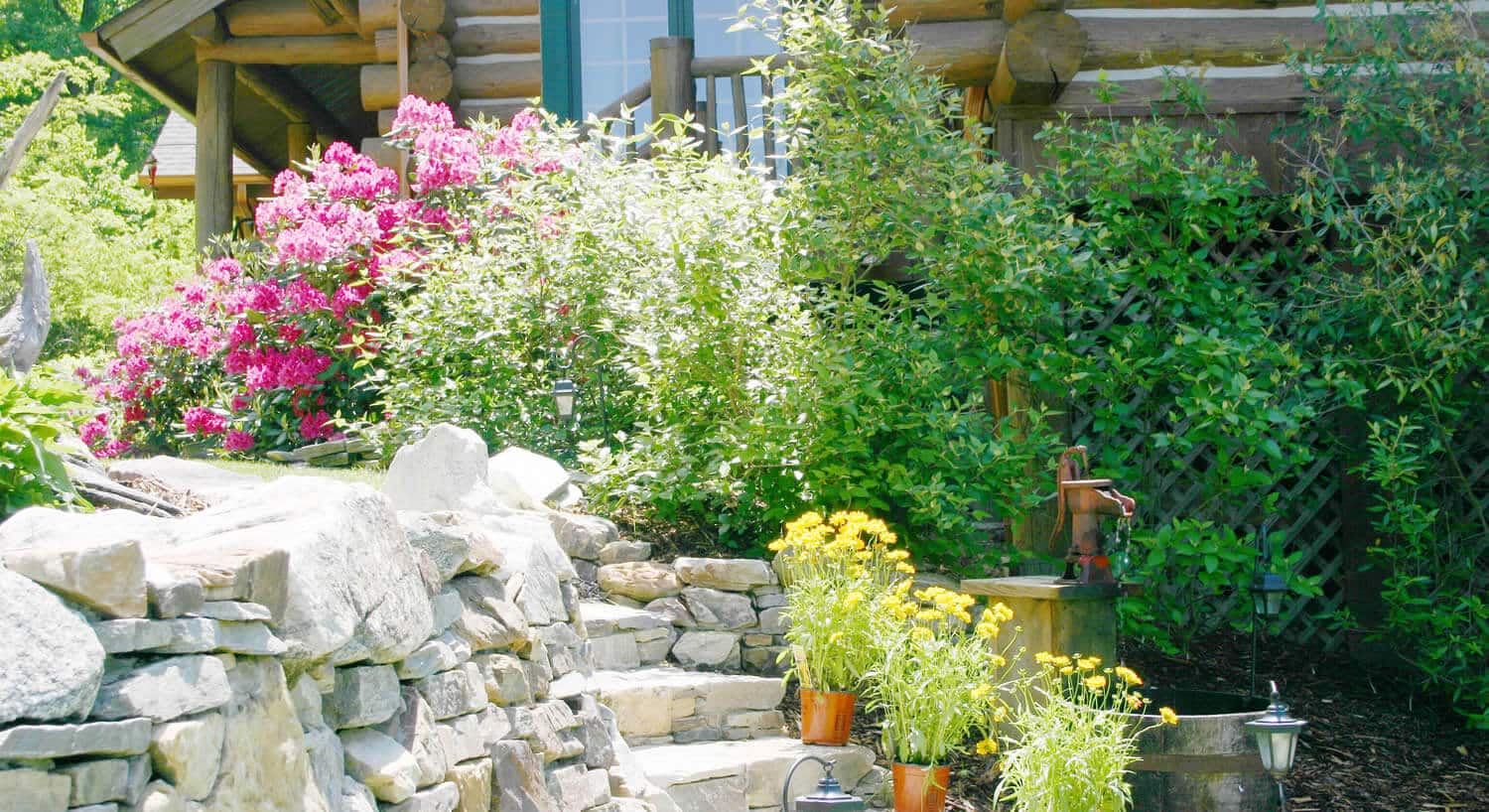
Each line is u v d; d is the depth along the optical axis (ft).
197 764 7.14
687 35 29.27
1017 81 21.26
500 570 12.31
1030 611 14.85
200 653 7.39
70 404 11.59
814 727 14.52
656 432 19.80
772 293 19.36
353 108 46.78
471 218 26.68
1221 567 18.62
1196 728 13.64
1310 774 16.31
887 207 19.19
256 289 28.04
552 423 21.93
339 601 8.80
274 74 41.42
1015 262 18.19
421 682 10.12
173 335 29.35
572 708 12.77
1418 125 19.51
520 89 30.60
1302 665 20.04
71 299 57.82
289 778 7.91
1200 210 19.22
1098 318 20.65
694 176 20.29
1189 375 18.26
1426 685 18.62
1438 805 15.76
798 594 15.06
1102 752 12.51
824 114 19.27
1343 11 22.39
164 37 35.50
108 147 78.74
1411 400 20.17
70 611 6.70
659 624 16.08
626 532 18.42
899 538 18.90
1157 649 19.93
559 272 22.17
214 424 27.94
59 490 11.04
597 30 29.76
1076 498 15.08
